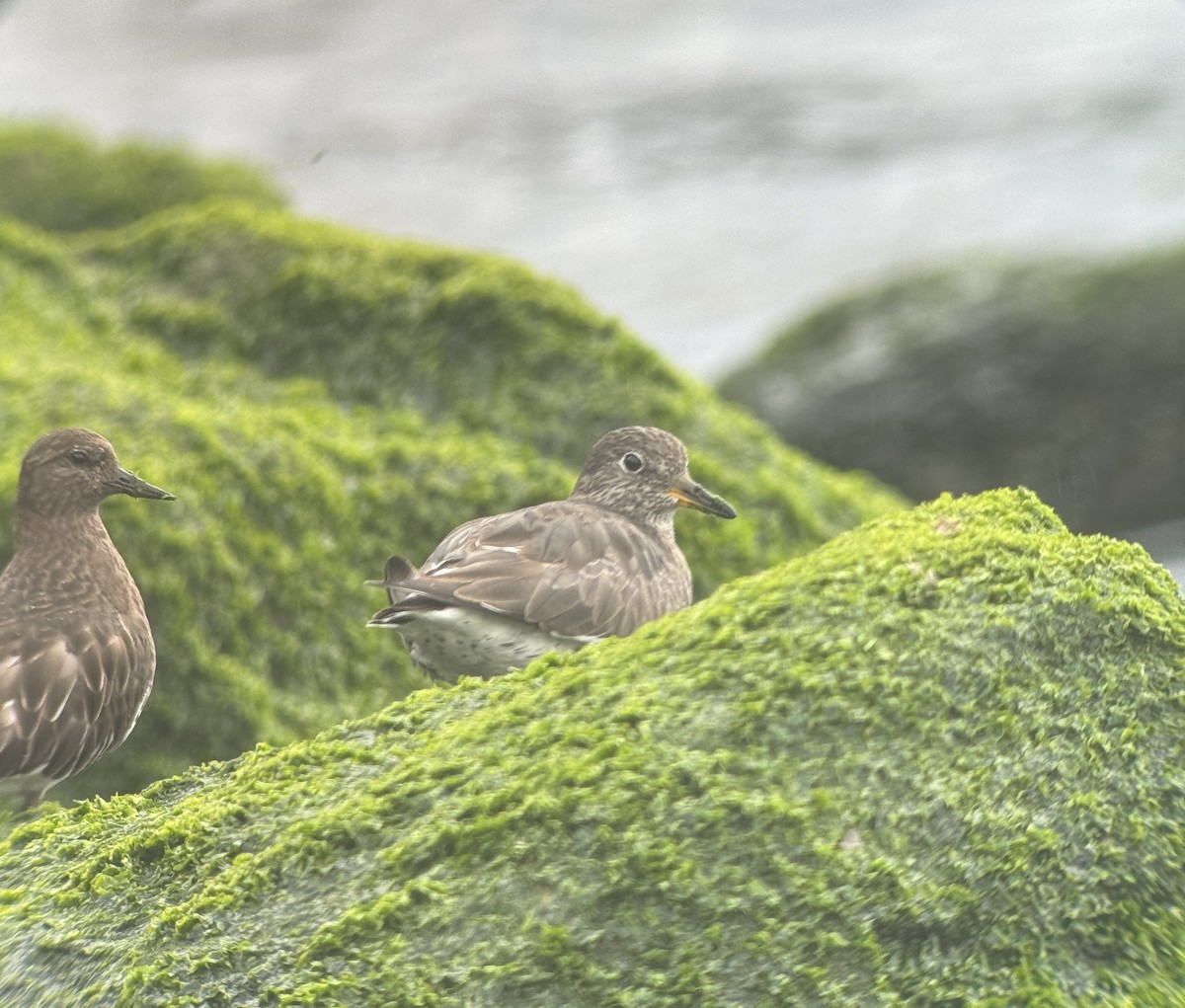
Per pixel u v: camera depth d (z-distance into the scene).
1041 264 21.16
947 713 6.42
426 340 15.39
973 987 6.03
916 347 20.80
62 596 9.84
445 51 42.91
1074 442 20.23
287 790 6.93
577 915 6.07
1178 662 6.69
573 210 33.62
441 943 6.11
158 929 6.39
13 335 15.75
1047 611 6.68
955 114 36.38
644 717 6.51
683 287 29.67
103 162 24.59
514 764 6.51
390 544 13.40
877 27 42.78
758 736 6.37
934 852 6.18
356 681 12.73
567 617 9.95
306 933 6.25
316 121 39.22
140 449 12.84
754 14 44.00
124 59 43.72
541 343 15.22
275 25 44.88
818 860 6.11
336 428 14.39
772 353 21.69
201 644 12.16
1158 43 39.00
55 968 6.50
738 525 14.07
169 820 6.95
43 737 9.17
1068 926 6.16
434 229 33.38
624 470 11.42
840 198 32.94
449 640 9.80
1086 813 6.32
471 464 13.98
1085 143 33.91
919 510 7.46
